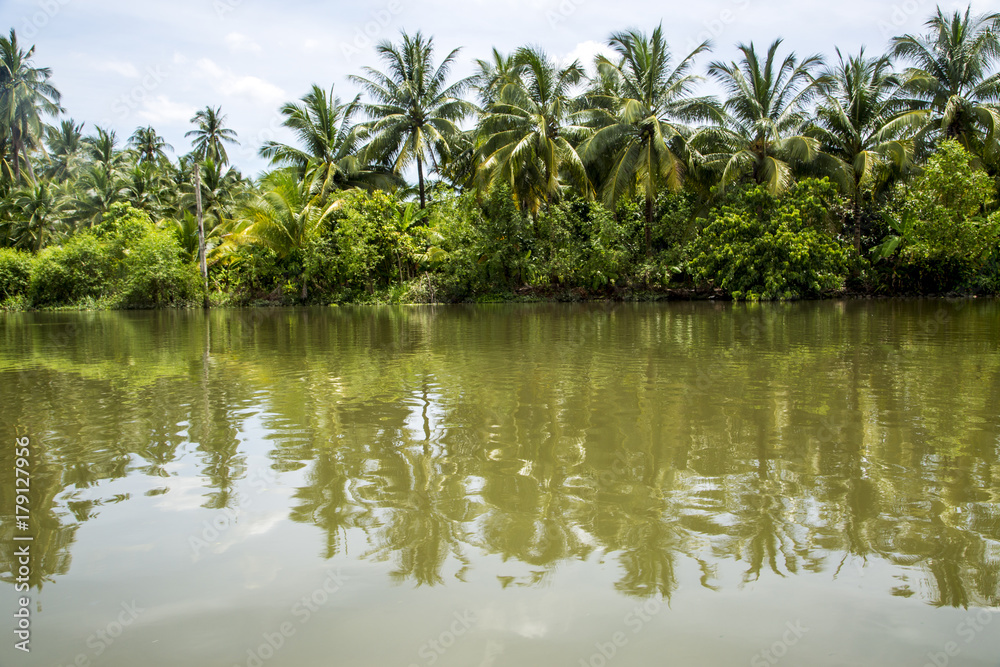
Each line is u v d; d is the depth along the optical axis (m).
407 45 29.00
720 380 6.72
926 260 25.70
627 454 4.16
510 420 5.11
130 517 3.25
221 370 7.96
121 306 28.92
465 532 3.01
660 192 27.19
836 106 25.30
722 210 25.34
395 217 29.11
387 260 29.95
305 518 3.20
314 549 2.86
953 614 2.30
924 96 25.45
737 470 3.81
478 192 28.03
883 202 27.75
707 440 4.46
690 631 2.21
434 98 29.58
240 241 27.95
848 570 2.61
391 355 9.21
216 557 2.80
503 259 27.81
